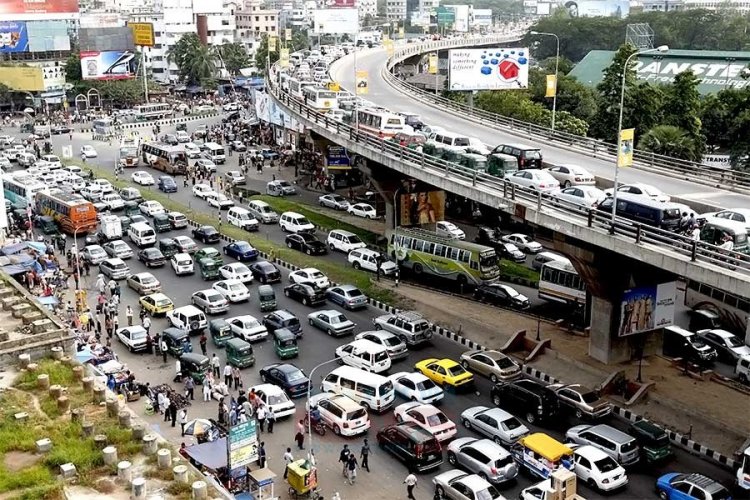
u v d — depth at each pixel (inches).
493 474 1590.8
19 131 6309.1
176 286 2832.2
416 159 2598.4
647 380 2028.8
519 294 2591.0
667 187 2443.4
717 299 2423.7
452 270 2760.8
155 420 1863.9
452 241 2785.4
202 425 1732.3
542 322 2426.2
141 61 7819.9
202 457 1530.5
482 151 2805.1
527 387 1898.4
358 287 2763.3
